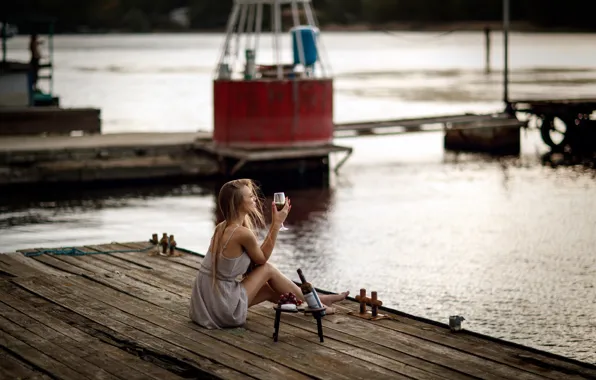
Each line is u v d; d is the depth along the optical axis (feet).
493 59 355.15
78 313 29.68
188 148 76.69
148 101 172.76
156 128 124.57
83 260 37.93
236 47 76.95
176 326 28.17
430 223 59.36
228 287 27.86
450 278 45.21
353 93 191.31
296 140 74.28
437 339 26.73
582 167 84.69
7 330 27.91
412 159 91.71
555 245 52.39
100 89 202.49
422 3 581.12
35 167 71.87
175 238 55.52
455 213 62.80
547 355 25.26
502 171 82.64
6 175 71.00
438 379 23.53
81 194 70.33
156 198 68.90
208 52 414.62
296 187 74.69
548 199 67.92
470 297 41.68
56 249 39.96
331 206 65.98
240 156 71.61
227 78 75.51
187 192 71.41
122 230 57.52
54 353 25.79
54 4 593.83
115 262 37.42
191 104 167.02
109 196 69.56
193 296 28.32
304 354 25.48
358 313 29.27
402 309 39.88
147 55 385.91
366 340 26.66
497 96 174.19
